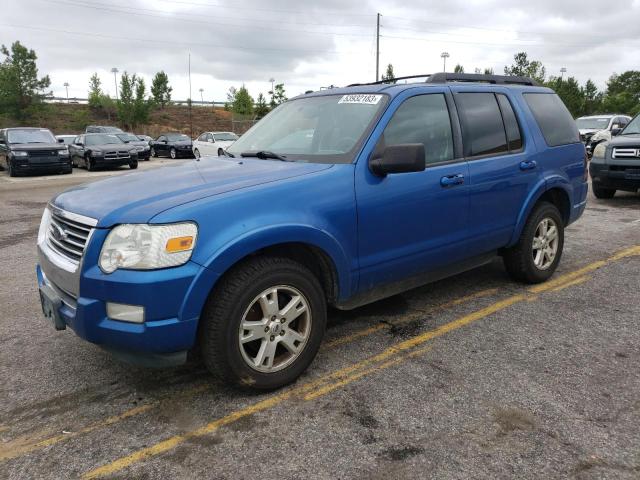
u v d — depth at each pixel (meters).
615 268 5.68
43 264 3.32
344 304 3.64
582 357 3.61
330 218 3.31
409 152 3.32
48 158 18.66
